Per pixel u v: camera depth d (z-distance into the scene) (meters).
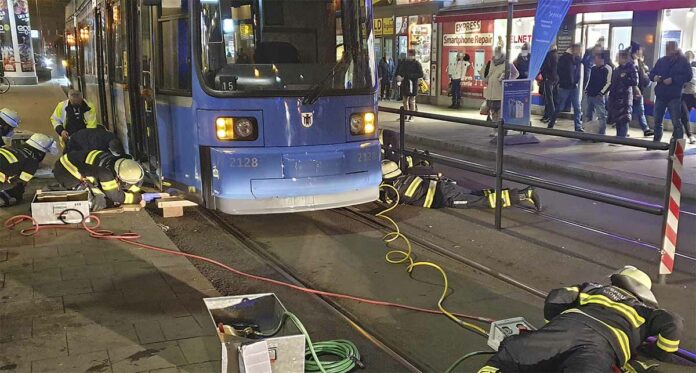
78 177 7.51
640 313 3.55
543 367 3.38
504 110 12.53
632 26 14.20
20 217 7.10
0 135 9.01
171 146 7.12
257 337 3.87
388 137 9.52
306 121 6.44
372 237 6.89
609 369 3.23
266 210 6.36
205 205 6.52
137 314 4.64
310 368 3.87
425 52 21.33
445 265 5.96
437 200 8.04
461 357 4.19
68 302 4.84
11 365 3.86
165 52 7.07
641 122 12.92
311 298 5.21
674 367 4.07
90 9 12.12
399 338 4.51
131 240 6.40
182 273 5.51
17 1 33.94
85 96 13.74
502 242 6.61
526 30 17.06
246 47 6.42
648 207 5.49
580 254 6.23
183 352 4.05
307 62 6.58
